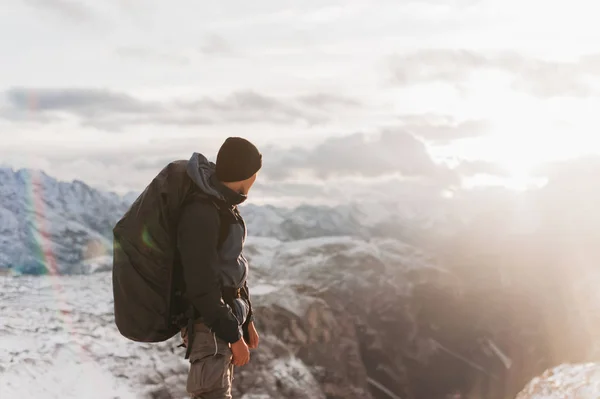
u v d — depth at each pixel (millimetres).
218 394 2814
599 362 5383
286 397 7676
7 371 5723
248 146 2764
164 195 2719
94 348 6633
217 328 2705
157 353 6887
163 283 2740
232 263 2793
